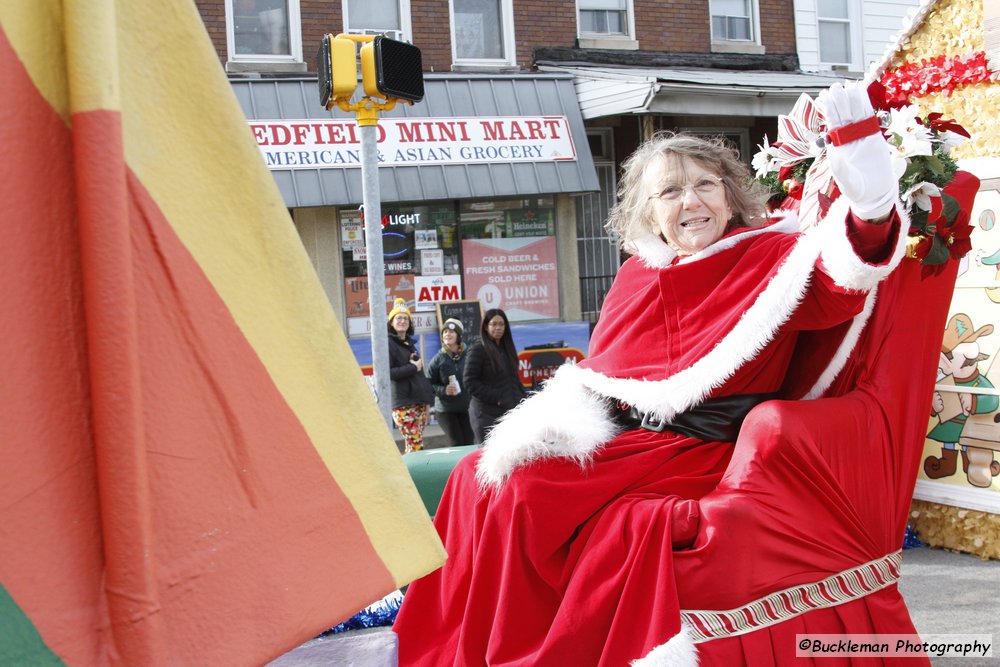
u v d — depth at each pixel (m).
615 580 2.58
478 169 11.78
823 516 2.66
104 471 1.00
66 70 1.03
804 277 2.62
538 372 12.02
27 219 1.00
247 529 1.16
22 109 1.01
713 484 2.85
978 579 4.25
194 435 1.13
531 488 2.78
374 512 1.30
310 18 11.92
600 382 3.12
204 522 1.13
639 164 3.23
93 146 1.00
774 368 3.00
